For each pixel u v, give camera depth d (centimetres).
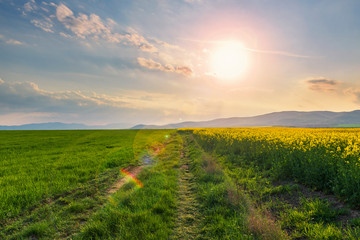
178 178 912
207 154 1395
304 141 1268
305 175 720
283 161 888
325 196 605
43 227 478
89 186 803
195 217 538
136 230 449
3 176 942
